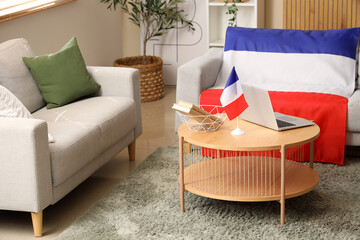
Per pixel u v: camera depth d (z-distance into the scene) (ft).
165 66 20.13
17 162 8.94
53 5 15.67
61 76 12.07
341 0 17.20
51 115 11.34
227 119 10.50
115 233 9.25
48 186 9.29
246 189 9.50
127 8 18.99
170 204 10.27
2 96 9.62
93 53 18.57
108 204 10.37
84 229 9.42
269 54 13.92
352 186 10.82
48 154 9.23
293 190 9.41
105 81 12.79
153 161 12.54
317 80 13.47
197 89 13.09
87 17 18.03
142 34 20.06
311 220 9.44
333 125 11.84
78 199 10.92
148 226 9.45
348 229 9.08
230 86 9.41
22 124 8.89
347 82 13.29
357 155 12.48
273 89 13.14
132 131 12.74
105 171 12.37
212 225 9.41
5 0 14.26
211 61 13.89
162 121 15.97
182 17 19.34
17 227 9.76
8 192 9.11
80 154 10.09
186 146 13.02
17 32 14.26
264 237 8.91
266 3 18.66
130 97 12.67
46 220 10.02
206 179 10.01
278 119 10.35
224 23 19.04
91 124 10.77
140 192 10.86
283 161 9.03
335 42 13.64
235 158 11.13
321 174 11.48
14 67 11.53
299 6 17.66
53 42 16.06
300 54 13.74
